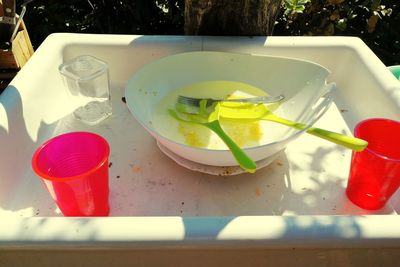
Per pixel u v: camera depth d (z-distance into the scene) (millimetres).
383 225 483
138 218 490
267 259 501
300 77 770
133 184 662
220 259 500
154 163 703
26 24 1410
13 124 660
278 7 884
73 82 799
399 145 625
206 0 820
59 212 611
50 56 812
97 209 576
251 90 805
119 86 911
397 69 921
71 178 511
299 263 509
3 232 469
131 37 876
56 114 809
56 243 466
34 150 715
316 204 631
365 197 612
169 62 795
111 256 489
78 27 1450
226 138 622
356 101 845
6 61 860
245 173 681
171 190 651
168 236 472
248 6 830
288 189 656
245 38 868
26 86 719
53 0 1406
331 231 477
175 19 1382
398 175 558
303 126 656
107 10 1433
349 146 562
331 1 1309
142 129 787
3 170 622
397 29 1463
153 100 760
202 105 749
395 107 705
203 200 635
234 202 633
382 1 1443
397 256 499
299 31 1388
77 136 593
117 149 733
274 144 580
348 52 861
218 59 821
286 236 473
